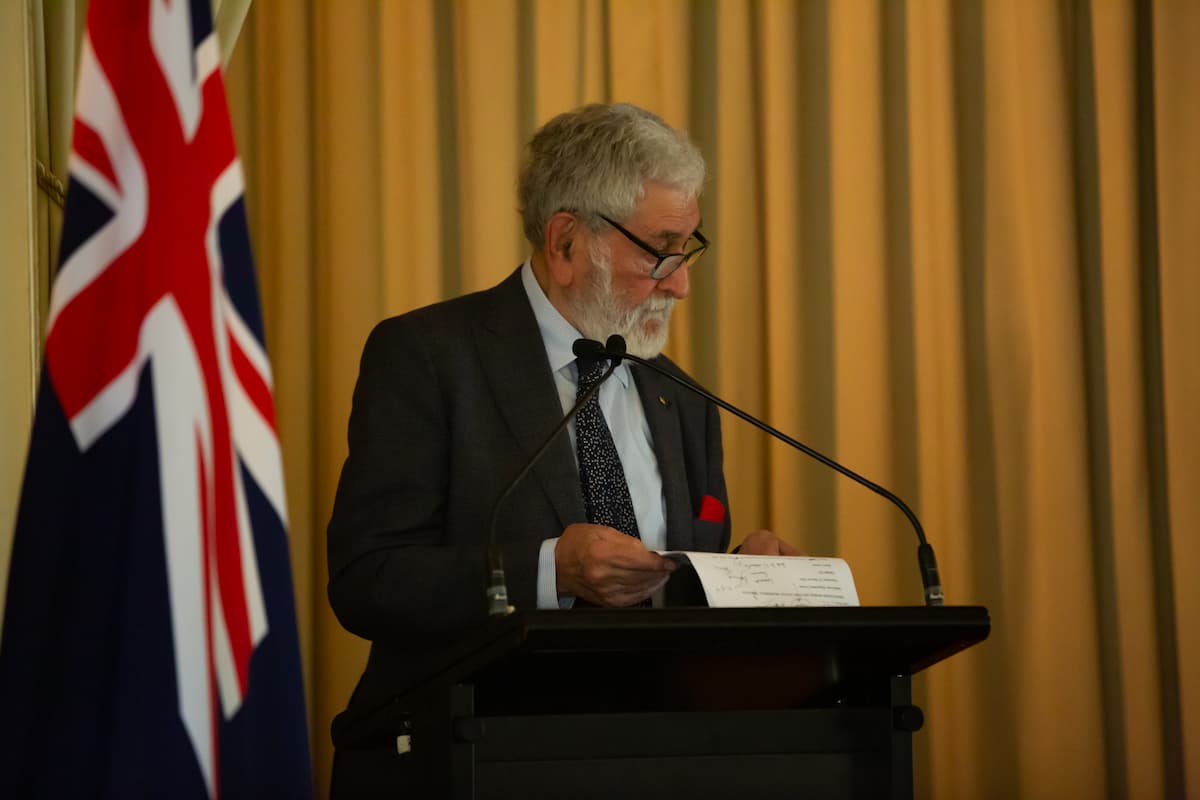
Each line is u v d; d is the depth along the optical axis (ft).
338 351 29.94
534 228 22.02
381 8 31.09
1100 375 32.96
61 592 13.38
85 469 13.56
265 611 14.23
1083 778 31.19
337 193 30.40
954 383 32.09
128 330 13.80
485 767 15.15
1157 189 32.76
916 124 32.78
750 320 32.04
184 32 14.52
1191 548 31.83
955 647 15.65
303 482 29.50
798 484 31.65
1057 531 31.81
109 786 12.82
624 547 16.56
